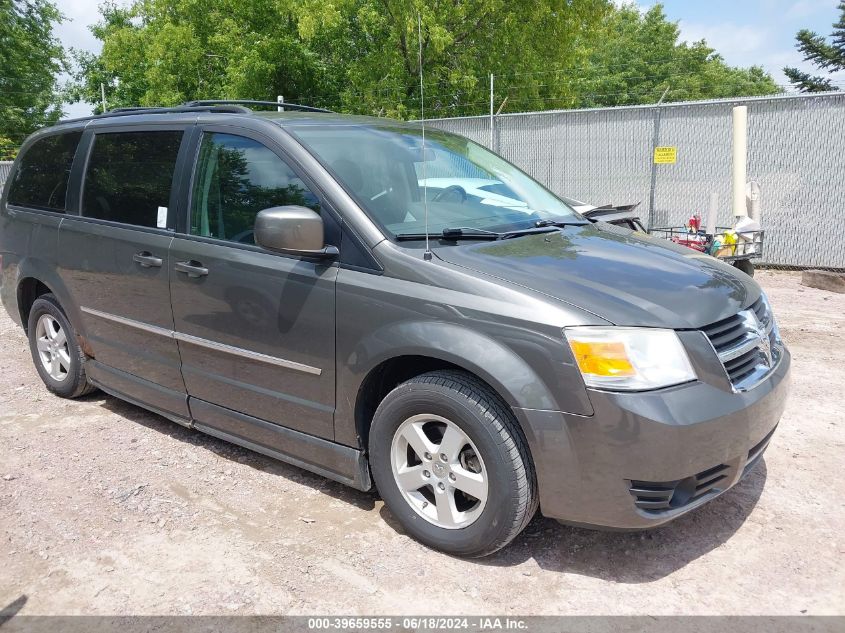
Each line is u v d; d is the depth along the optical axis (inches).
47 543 122.5
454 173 150.5
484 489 109.9
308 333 126.3
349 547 120.7
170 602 106.5
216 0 850.8
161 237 151.2
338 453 127.7
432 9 668.7
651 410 99.0
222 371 143.8
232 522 129.2
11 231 195.5
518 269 113.7
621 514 103.0
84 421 178.2
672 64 2047.2
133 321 159.8
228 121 145.4
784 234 410.9
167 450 160.7
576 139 469.4
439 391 111.6
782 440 161.5
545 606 104.9
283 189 133.0
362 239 121.3
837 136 386.0
